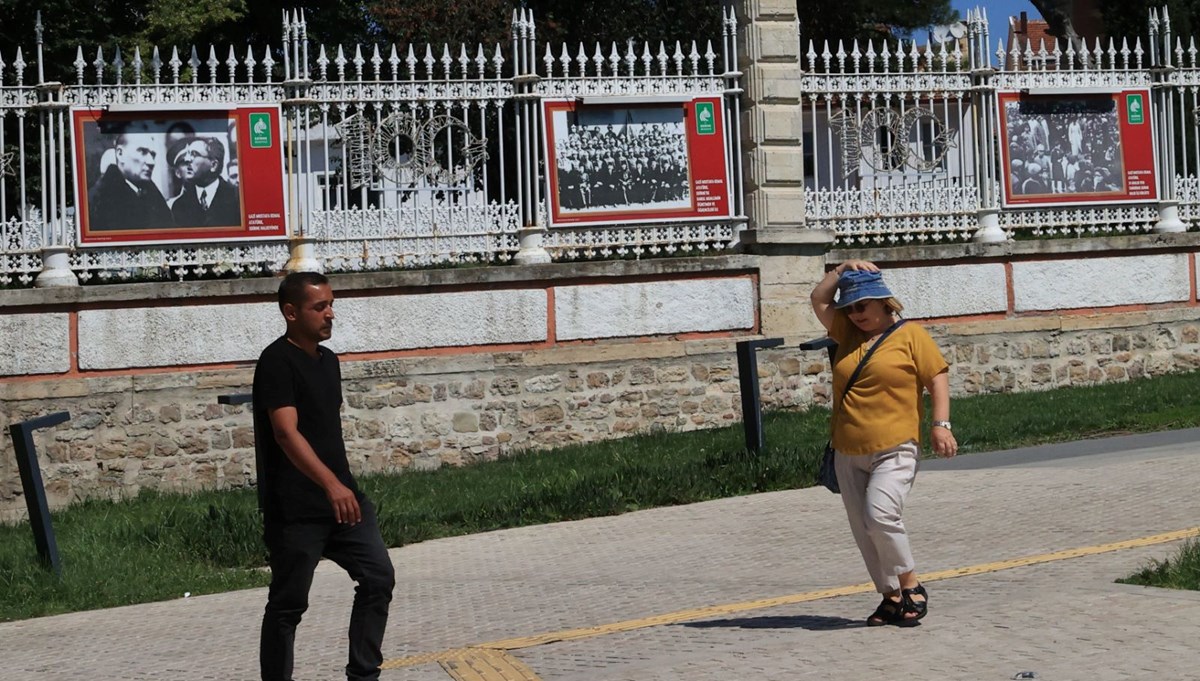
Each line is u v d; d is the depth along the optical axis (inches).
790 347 663.8
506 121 775.1
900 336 289.6
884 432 285.7
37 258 589.0
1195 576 303.6
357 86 613.6
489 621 343.9
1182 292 729.6
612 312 644.7
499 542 468.1
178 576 447.2
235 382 596.7
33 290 576.7
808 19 1190.3
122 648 350.3
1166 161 727.1
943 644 261.1
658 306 650.2
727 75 661.9
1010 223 701.3
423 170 624.1
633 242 650.2
